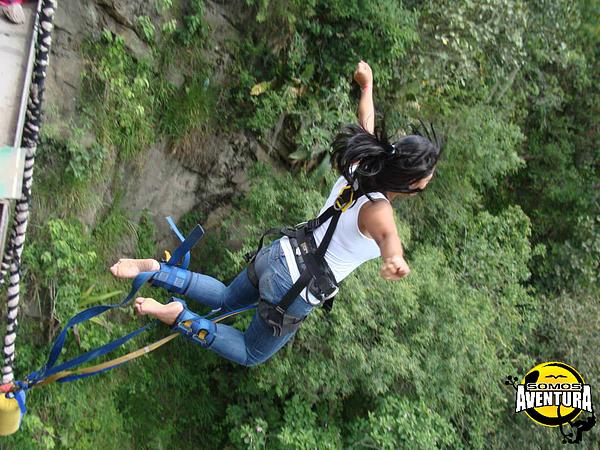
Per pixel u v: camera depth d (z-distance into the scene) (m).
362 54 5.51
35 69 2.22
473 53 6.11
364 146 2.37
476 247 6.72
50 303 4.38
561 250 8.04
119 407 5.04
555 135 8.66
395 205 6.39
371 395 5.45
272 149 5.54
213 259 5.38
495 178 7.90
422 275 5.71
